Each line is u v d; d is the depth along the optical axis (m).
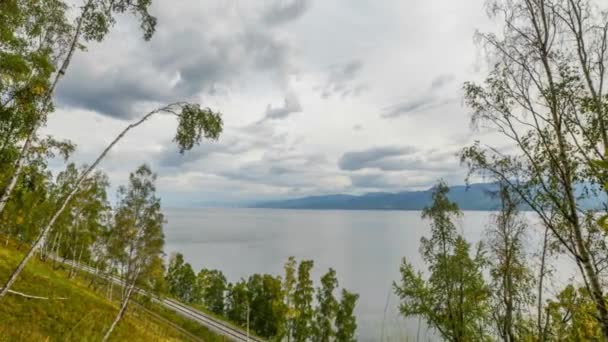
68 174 27.02
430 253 15.06
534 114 7.26
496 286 10.48
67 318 21.28
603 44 6.68
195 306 62.22
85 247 52.41
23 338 15.88
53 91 7.18
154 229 28.34
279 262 139.12
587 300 8.58
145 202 28.53
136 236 27.91
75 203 33.03
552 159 7.01
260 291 58.97
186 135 7.52
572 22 6.80
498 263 10.09
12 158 8.35
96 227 43.25
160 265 31.78
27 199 29.34
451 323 13.92
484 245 11.48
